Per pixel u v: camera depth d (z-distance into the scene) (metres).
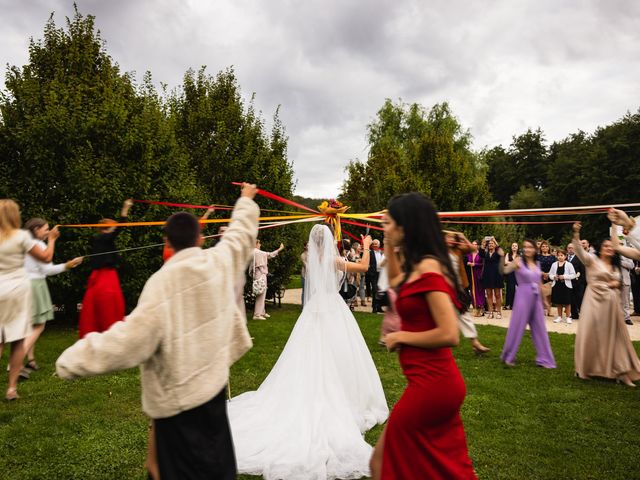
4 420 4.50
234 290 2.38
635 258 5.57
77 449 3.84
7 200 4.89
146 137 10.40
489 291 11.68
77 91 9.98
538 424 4.47
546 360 6.58
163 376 2.05
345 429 3.79
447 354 2.34
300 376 4.16
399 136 29.66
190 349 2.07
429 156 20.00
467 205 19.45
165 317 2.01
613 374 5.81
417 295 2.33
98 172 9.51
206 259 2.25
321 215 5.14
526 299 6.62
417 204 2.45
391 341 2.41
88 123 9.51
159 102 11.81
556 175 37.69
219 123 12.63
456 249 5.62
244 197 2.70
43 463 3.61
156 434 2.12
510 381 5.86
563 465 3.64
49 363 6.70
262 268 10.98
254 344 8.00
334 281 4.64
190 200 11.00
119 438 4.06
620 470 3.58
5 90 9.72
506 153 52.28
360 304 14.35
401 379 5.96
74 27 10.95
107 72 10.89
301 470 3.31
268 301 14.82
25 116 9.27
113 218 9.75
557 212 4.56
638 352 7.61
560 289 10.75
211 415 2.14
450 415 2.27
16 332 4.90
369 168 22.25
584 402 5.10
